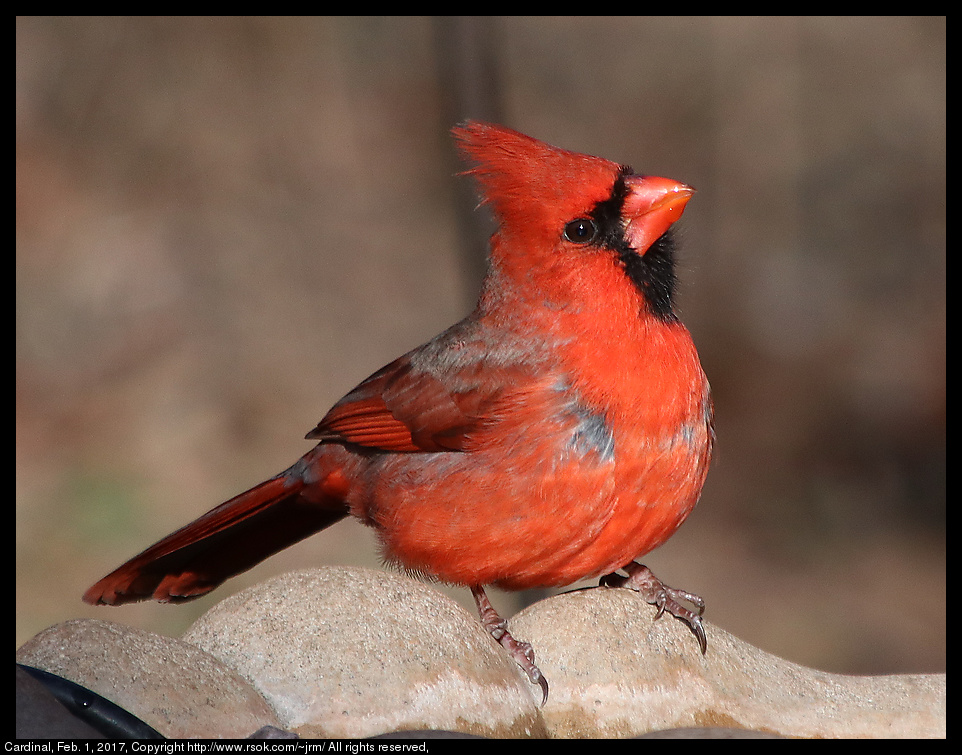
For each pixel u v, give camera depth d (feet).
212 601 34.37
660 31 53.57
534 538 16.34
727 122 51.29
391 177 50.49
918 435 43.29
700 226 48.73
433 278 47.34
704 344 46.09
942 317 45.39
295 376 43.39
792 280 47.16
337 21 52.90
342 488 18.49
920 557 39.14
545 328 16.47
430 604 14.25
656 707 14.62
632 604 15.89
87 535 35.91
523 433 16.12
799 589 38.29
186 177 49.34
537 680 14.82
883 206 48.65
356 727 12.66
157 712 11.78
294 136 51.21
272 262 47.24
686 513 16.66
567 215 16.33
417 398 17.06
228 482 38.88
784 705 14.98
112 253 46.24
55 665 11.97
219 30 52.37
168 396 42.01
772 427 44.32
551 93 52.03
